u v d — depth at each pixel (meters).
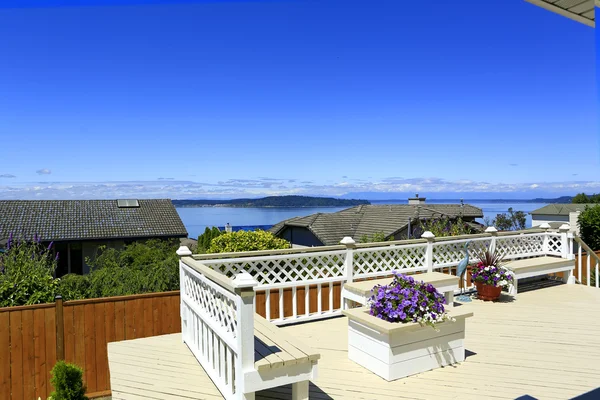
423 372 3.87
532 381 3.63
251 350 2.96
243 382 2.93
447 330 4.02
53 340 5.41
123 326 5.76
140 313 5.85
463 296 6.52
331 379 3.76
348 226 20.16
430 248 6.60
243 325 2.94
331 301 5.83
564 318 5.53
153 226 22.12
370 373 3.88
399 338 3.74
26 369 5.27
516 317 5.58
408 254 6.64
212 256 5.12
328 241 18.41
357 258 6.11
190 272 4.52
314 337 4.95
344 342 4.77
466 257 6.42
